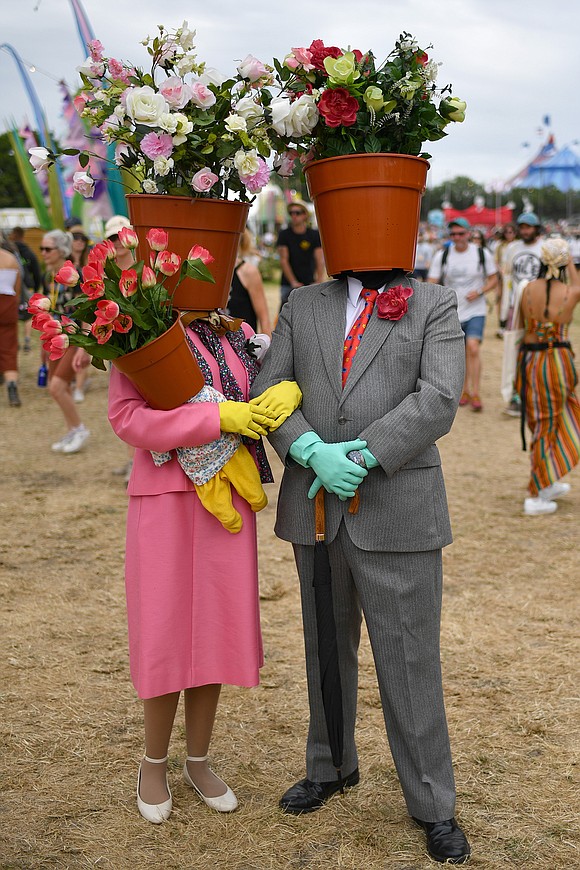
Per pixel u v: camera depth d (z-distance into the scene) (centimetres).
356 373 252
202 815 284
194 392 254
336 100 241
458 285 959
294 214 910
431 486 258
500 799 291
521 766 310
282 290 949
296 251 927
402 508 253
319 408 256
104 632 427
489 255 952
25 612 449
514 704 354
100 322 235
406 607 257
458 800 290
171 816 283
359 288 260
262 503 266
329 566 262
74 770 310
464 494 671
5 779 303
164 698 275
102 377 1241
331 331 260
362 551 256
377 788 298
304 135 254
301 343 264
